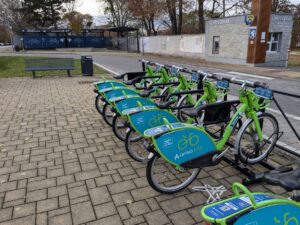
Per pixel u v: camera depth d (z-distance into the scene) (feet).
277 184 6.32
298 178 6.34
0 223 9.00
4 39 203.72
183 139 9.91
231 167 12.43
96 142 15.35
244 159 12.00
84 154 13.88
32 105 23.39
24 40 122.93
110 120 17.69
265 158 12.71
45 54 96.32
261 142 12.47
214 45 62.90
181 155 10.00
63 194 10.50
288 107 22.67
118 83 18.16
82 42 131.54
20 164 12.88
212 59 64.03
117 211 9.50
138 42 108.17
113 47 131.95
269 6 48.98
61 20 168.55
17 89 30.81
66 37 128.36
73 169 12.37
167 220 9.06
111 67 53.62
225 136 11.28
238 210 5.98
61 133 16.74
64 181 11.39
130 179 11.50
